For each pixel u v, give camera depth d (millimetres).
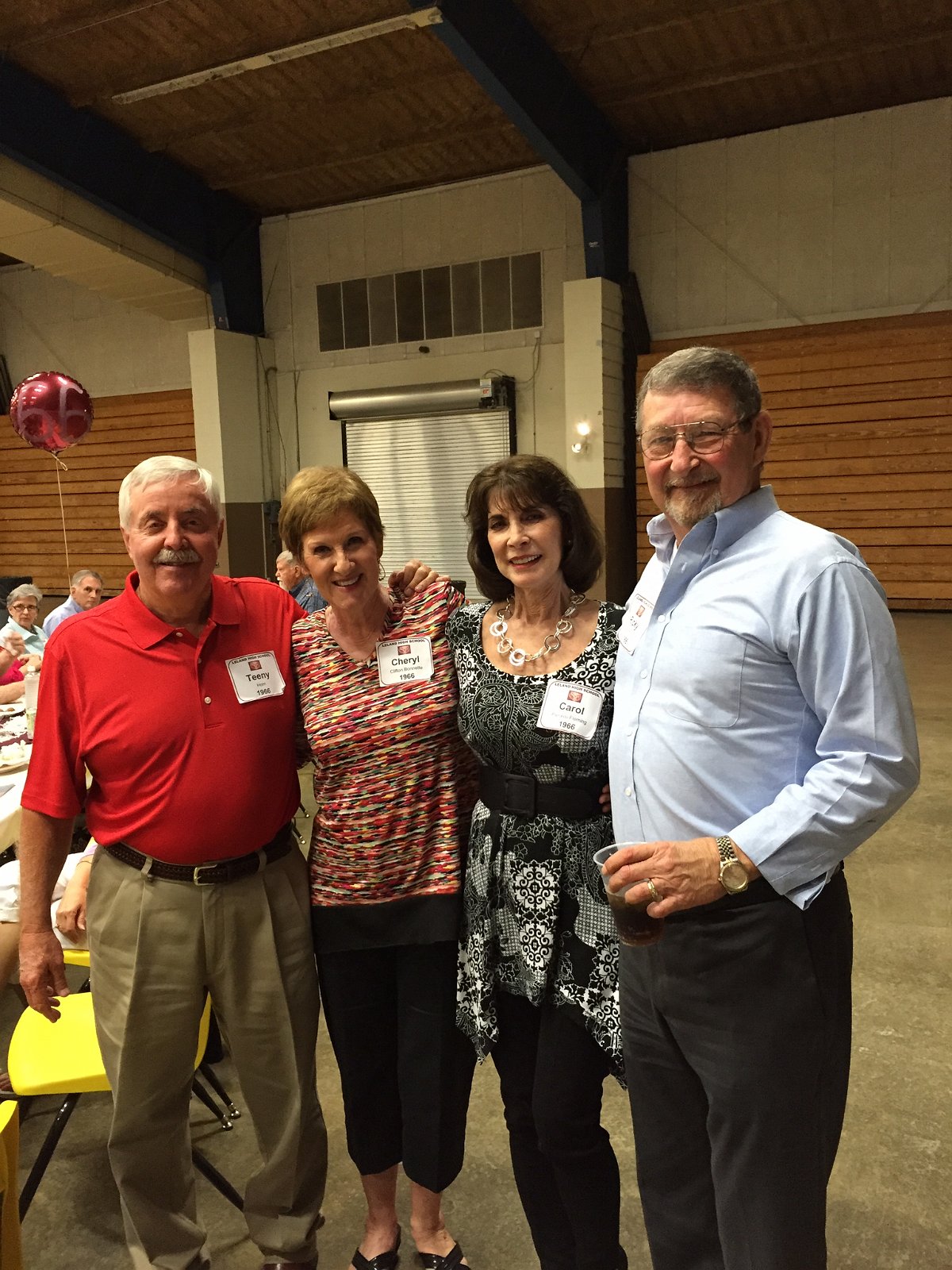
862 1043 2379
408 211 10617
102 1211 1901
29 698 3043
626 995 1339
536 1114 1455
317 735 1578
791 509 9500
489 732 1470
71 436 7020
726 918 1169
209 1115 2229
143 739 1515
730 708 1162
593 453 9484
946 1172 1920
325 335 11211
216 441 10938
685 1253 1332
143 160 9461
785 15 7309
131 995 1539
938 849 3637
